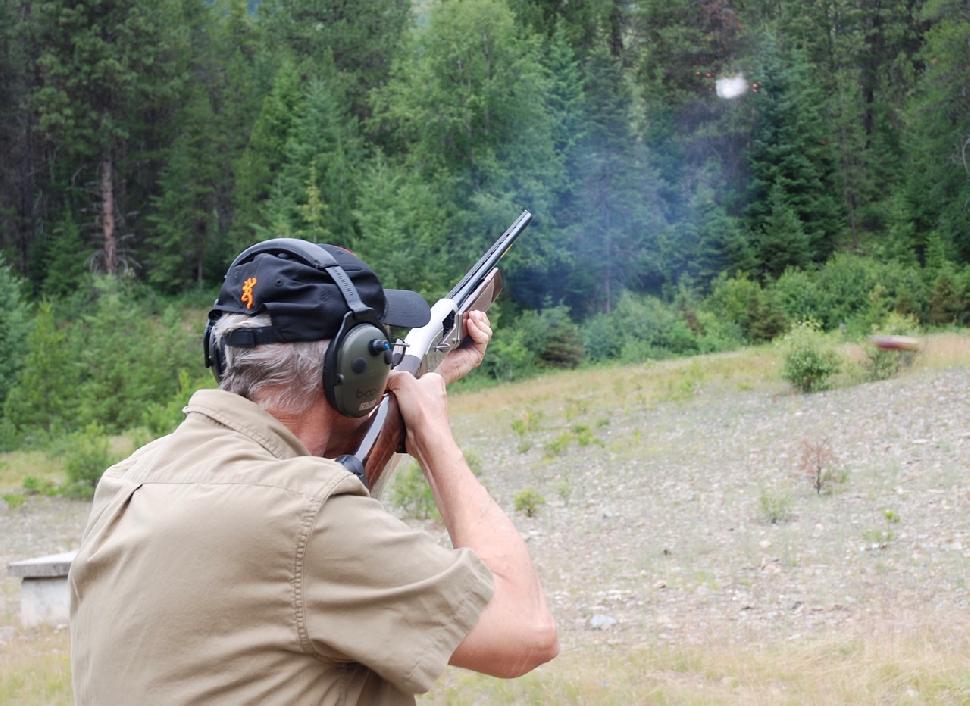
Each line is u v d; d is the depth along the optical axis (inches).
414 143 2273.6
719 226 2124.8
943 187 2031.3
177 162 2377.0
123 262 2374.5
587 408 995.3
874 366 872.9
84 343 1470.2
